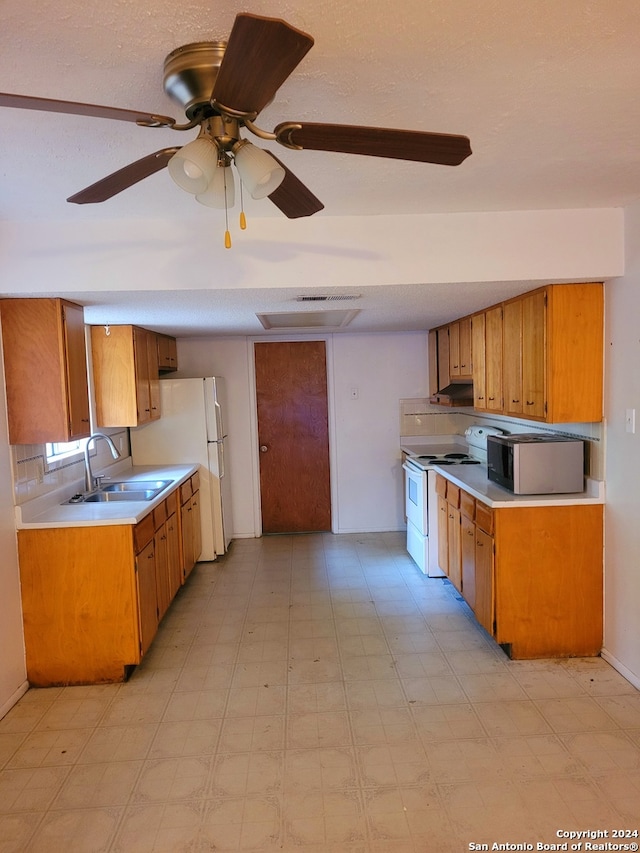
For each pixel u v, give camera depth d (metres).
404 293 2.81
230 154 1.35
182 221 2.48
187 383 4.61
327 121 1.60
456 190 2.22
